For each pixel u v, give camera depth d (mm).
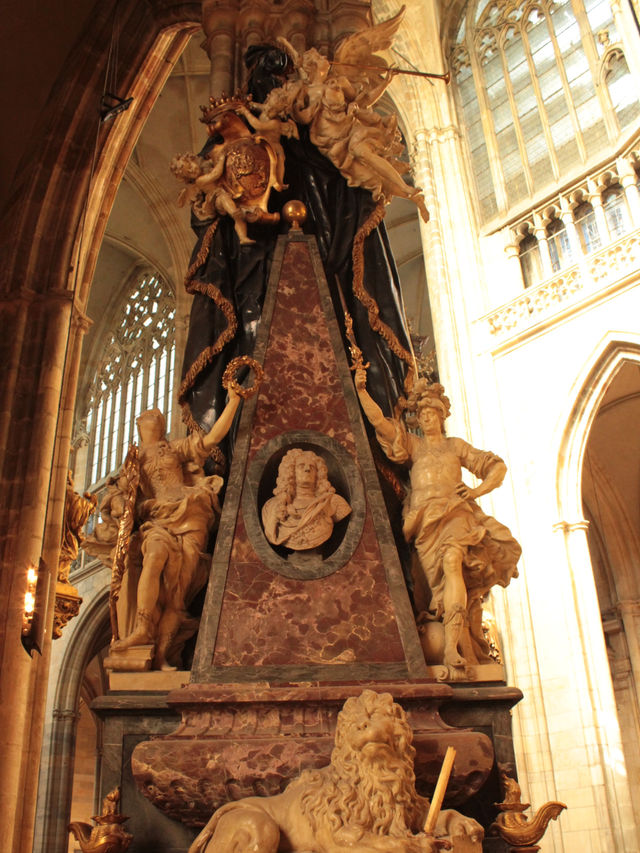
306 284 5469
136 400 26406
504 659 15672
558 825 14172
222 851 3256
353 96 6258
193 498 4691
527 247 19500
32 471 10477
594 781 13977
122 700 4051
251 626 4203
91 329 28891
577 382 16781
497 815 3934
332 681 4027
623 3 18625
